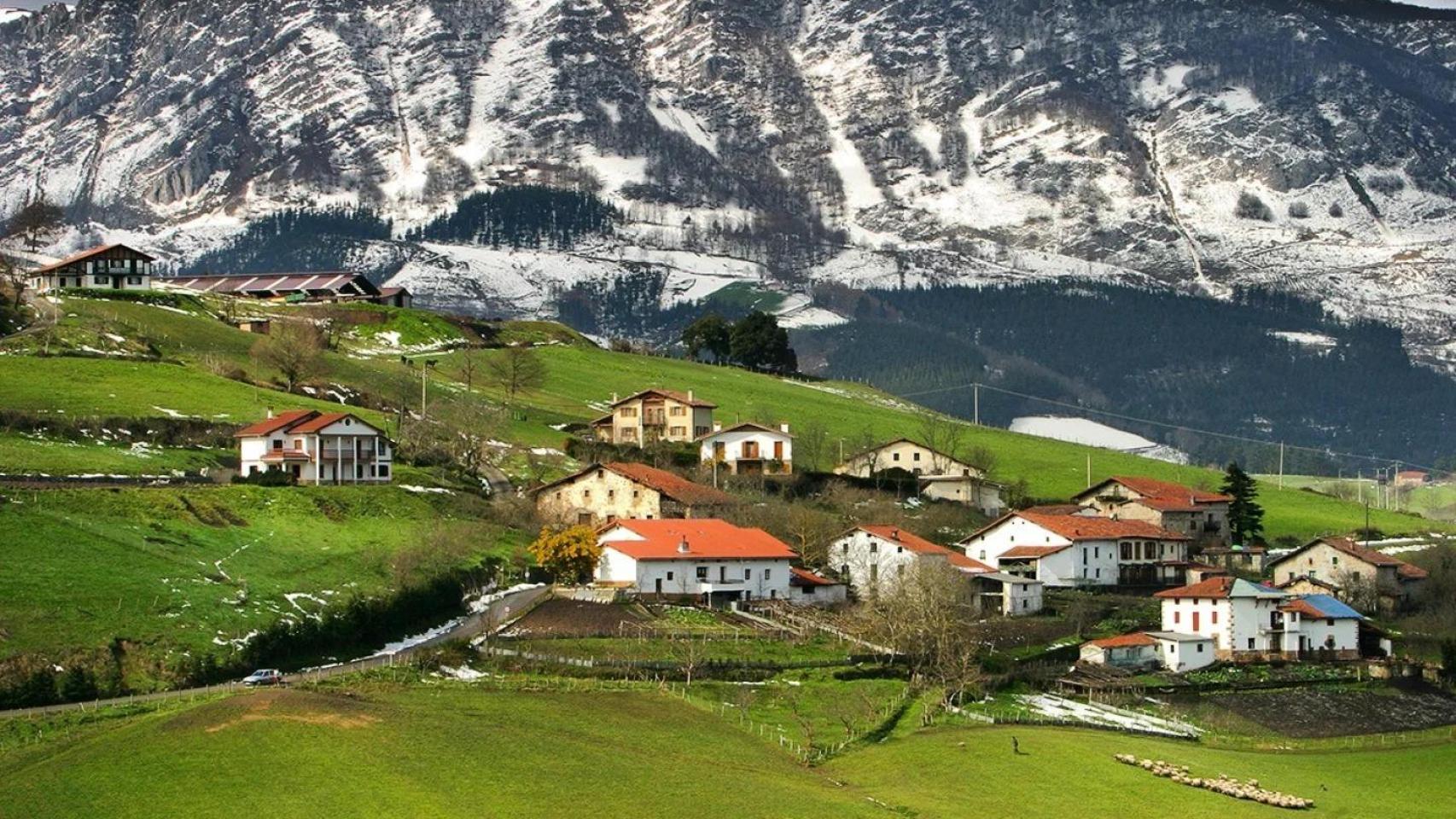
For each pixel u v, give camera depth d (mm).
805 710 153000
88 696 136375
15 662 137125
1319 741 169750
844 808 126062
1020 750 146750
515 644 162125
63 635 143125
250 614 157125
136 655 144125
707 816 120000
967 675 166875
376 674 147375
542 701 142875
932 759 141625
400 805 115438
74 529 167125
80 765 117500
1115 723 164375
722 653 166250
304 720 126375
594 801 120312
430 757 123812
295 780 117250
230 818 111438
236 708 127062
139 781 115562
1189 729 167625
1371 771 158875
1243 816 136000
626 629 170625
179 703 134125
